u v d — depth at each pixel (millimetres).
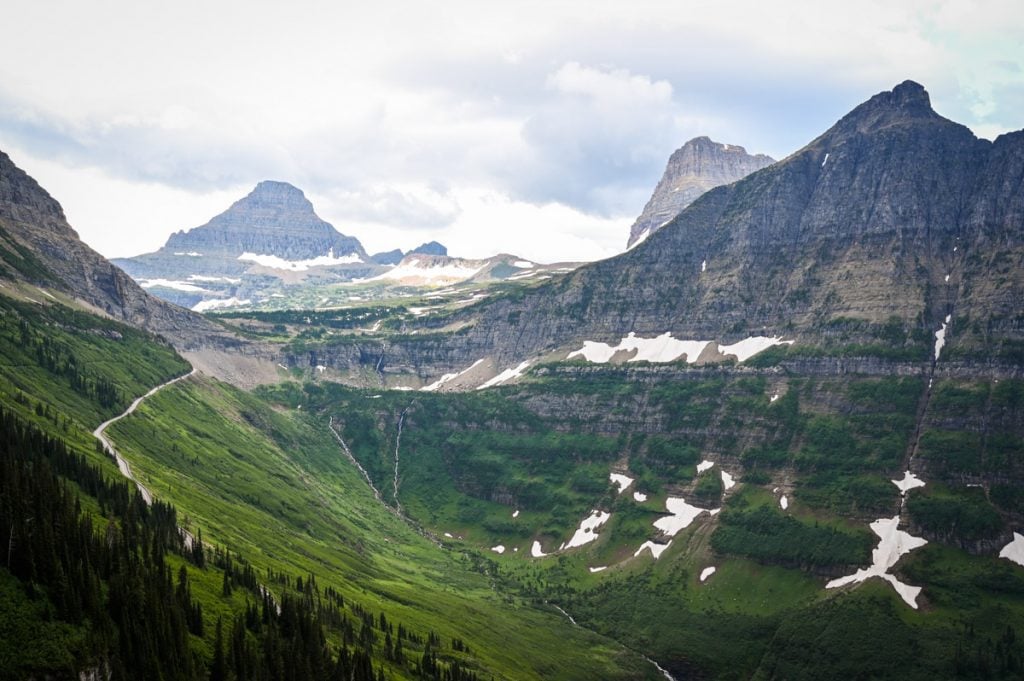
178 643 169000
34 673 145375
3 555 160500
